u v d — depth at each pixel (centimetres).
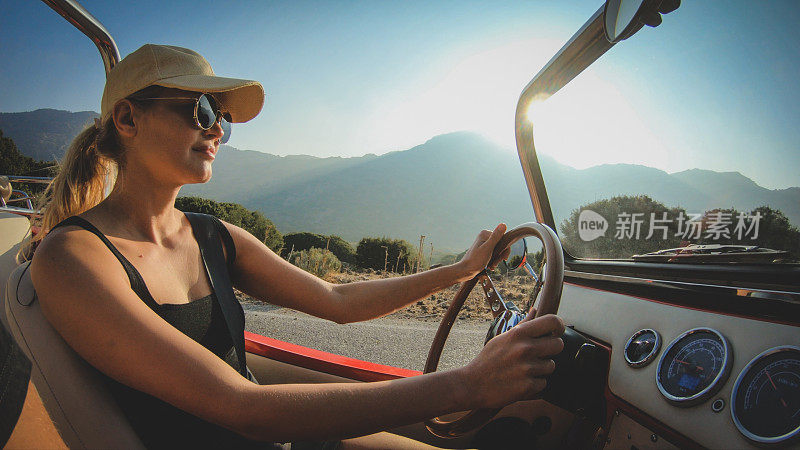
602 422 125
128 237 91
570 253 176
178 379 67
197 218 114
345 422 69
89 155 101
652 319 118
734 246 101
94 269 73
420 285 137
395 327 534
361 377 152
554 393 116
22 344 73
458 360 367
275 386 72
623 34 115
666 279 116
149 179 95
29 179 267
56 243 75
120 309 69
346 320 135
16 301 77
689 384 99
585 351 113
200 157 98
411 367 390
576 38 135
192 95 93
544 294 97
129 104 92
